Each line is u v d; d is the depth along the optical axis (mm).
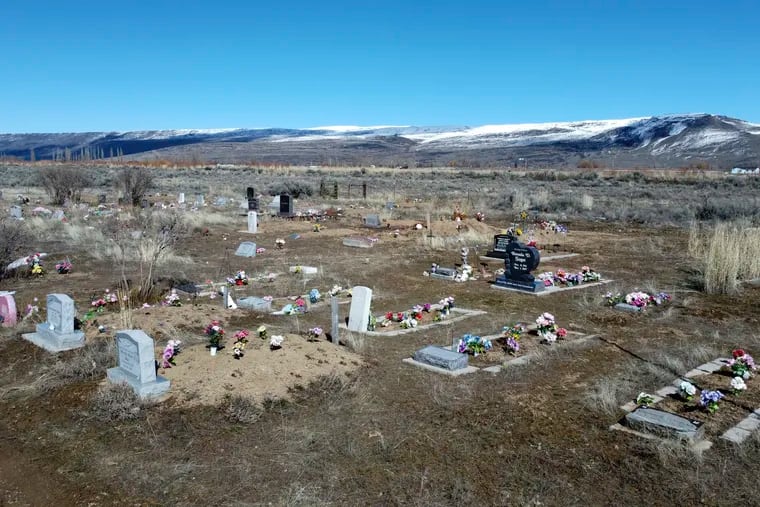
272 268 17703
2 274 15570
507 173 76062
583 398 7898
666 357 9516
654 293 14117
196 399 7562
